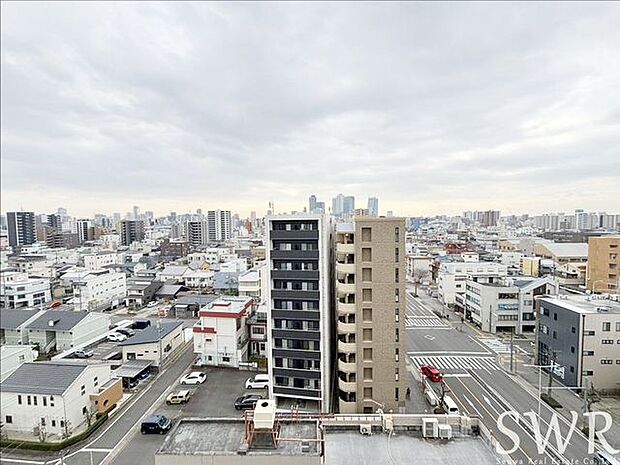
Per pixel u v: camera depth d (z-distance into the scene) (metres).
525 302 56.38
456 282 73.31
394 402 32.03
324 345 33.09
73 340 49.41
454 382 38.78
